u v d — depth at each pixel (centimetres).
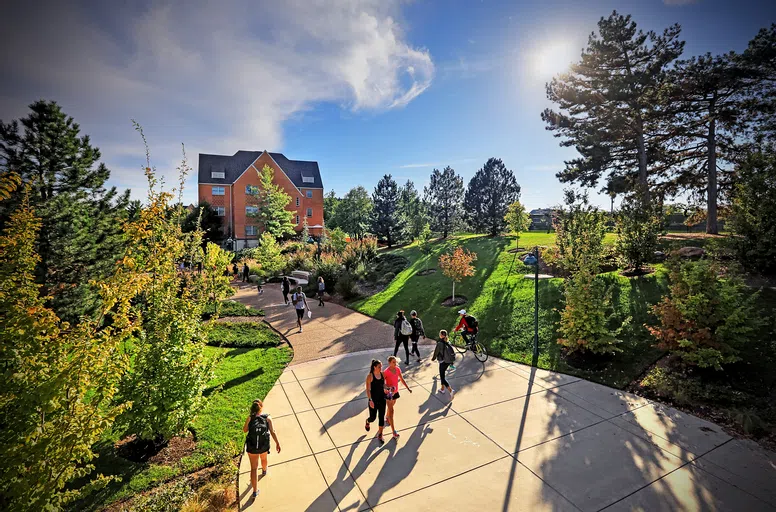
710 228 2445
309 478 591
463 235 4269
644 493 547
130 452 671
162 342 661
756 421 705
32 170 1433
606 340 1009
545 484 569
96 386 486
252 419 571
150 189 712
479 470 604
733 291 875
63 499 438
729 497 536
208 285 808
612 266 1748
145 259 690
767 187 1233
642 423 745
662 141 2717
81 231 1448
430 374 1023
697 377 872
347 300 2142
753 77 2117
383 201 4372
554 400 849
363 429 739
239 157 5619
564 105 2638
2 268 456
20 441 414
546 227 4803
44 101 1440
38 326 431
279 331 1515
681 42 2331
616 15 2427
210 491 565
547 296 1473
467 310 1565
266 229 4881
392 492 555
